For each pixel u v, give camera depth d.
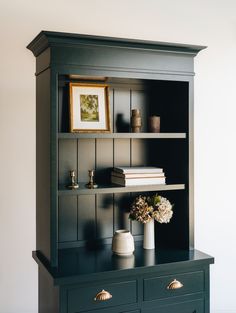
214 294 2.83
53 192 1.97
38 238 2.27
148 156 2.53
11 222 2.34
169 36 2.67
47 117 2.02
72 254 2.23
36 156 2.29
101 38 1.99
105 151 2.42
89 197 2.38
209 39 2.76
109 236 2.44
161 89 2.51
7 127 2.31
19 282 2.36
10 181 2.33
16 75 2.32
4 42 2.29
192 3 2.71
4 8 2.29
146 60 2.13
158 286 2.08
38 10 2.36
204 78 2.75
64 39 1.94
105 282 1.97
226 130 2.82
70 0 2.42
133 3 2.57
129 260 2.12
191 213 2.30
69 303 1.90
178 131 2.36
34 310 2.38
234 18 2.81
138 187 2.18
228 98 2.81
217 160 2.80
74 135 2.02
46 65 2.02
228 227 2.84
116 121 2.42
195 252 2.27
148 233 2.34
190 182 2.28
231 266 2.84
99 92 2.31
